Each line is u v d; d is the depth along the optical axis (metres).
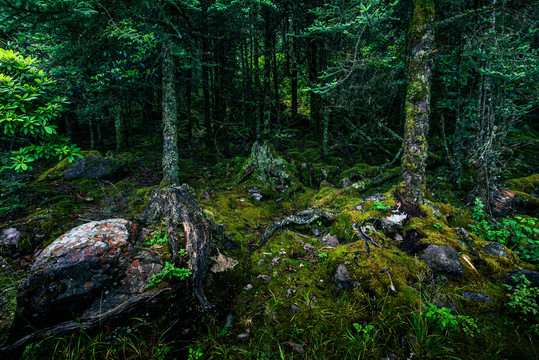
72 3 3.06
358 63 4.51
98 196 5.66
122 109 9.40
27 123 2.41
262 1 5.32
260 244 4.00
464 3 5.00
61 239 2.69
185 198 3.38
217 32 7.51
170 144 5.84
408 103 3.65
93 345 2.19
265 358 2.18
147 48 4.91
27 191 5.00
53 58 4.44
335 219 4.13
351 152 9.32
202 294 2.76
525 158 7.76
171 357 2.27
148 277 2.63
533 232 3.88
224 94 8.96
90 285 2.37
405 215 3.67
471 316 2.52
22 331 2.22
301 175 7.41
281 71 10.84
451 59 5.14
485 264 3.09
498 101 4.29
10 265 3.35
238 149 10.34
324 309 2.69
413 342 2.26
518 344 2.24
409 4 5.24
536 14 3.99
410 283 2.83
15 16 3.09
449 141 6.82
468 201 4.59
